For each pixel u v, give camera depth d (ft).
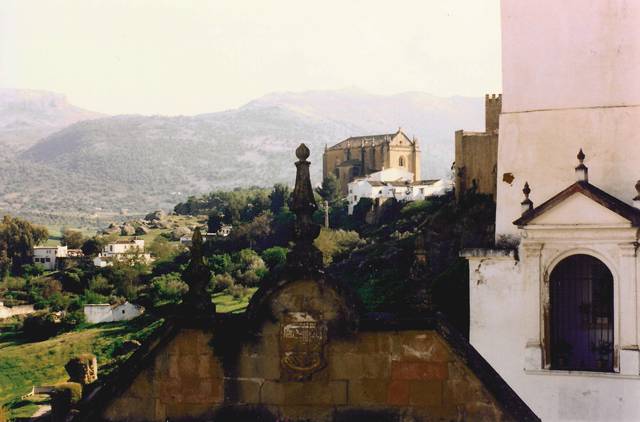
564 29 61.82
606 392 59.93
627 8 60.75
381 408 49.42
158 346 51.24
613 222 59.00
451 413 48.75
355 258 295.89
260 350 50.52
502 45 63.21
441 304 109.50
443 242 266.98
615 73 60.75
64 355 352.90
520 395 61.77
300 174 50.31
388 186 532.73
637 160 60.18
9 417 237.45
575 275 61.26
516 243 62.49
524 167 62.39
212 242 445.37
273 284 49.88
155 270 490.08
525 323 61.87
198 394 51.03
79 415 51.70
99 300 442.91
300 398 50.16
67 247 652.07
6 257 561.43
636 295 58.80
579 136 61.21
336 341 49.75
